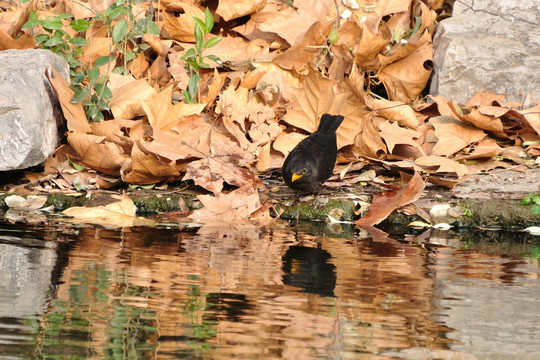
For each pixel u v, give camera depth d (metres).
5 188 10.81
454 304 6.66
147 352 5.35
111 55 12.71
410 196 10.38
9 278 6.96
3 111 10.46
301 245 8.79
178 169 11.10
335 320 6.12
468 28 13.48
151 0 13.48
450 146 11.84
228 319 6.06
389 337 5.79
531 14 13.55
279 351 5.44
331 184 11.23
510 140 12.43
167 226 9.63
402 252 8.62
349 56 13.21
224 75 12.66
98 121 11.61
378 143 11.60
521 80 12.94
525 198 10.38
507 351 5.59
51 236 8.74
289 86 12.62
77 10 13.06
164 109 11.42
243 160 11.12
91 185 10.94
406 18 13.91
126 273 7.28
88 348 5.39
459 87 13.06
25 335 5.60
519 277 7.64
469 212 10.36
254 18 13.34
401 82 13.31
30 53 11.41
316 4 13.46
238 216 10.34
